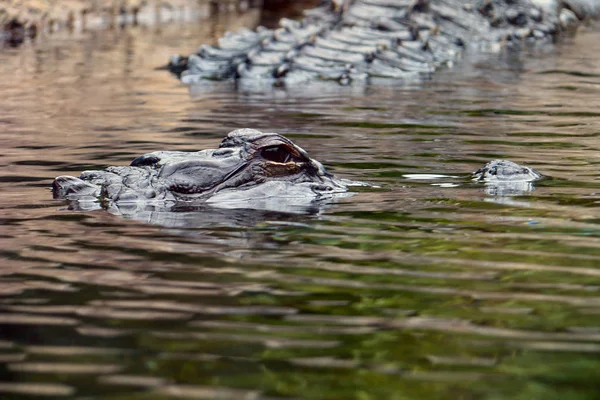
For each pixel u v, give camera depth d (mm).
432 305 12648
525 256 14883
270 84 40875
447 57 47812
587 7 66375
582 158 23500
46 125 29531
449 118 30656
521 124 29297
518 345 11289
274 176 19906
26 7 60906
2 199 19219
